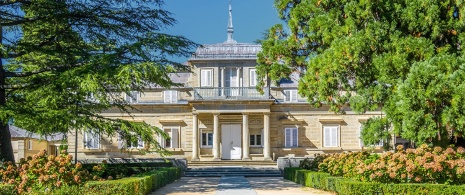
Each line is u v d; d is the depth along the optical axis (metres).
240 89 43.00
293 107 44.06
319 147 43.78
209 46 44.91
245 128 42.69
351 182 16.95
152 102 44.47
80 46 24.44
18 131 50.84
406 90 18.28
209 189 22.83
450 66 18.36
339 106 23.62
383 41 21.20
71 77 20.59
